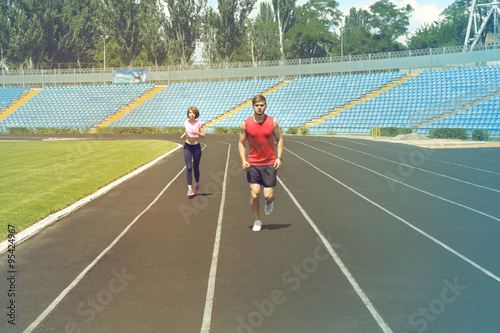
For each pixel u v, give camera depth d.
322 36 76.00
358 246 6.29
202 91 55.16
